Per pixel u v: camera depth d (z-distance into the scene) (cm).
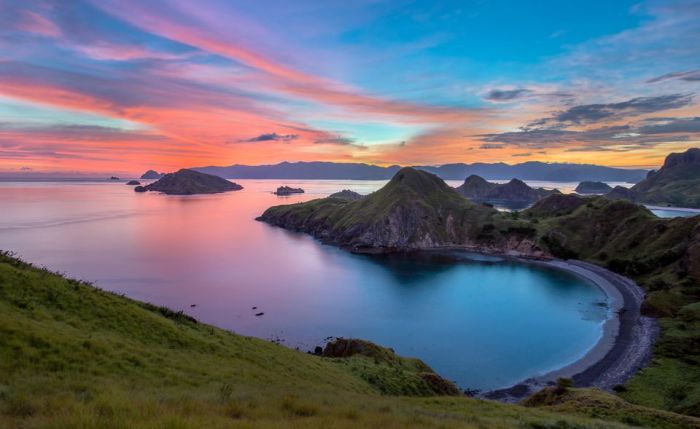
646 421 3672
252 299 13388
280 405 1919
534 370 8844
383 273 18112
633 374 8194
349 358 5431
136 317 3203
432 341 10488
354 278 16912
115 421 1273
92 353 2289
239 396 2014
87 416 1288
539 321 12144
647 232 19025
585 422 3044
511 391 7825
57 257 18100
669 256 16050
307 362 4291
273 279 16112
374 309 12912
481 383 8231
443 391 4925
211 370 2739
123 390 1845
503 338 10756
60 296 2898
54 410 1391
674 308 11906
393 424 1795
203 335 3641
